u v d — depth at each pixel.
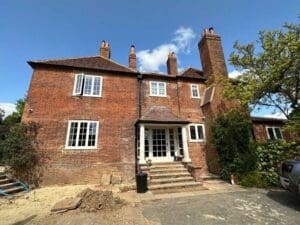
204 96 15.40
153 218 5.72
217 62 15.65
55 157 10.94
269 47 10.70
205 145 14.13
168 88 15.19
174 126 13.15
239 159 10.85
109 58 16.36
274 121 17.02
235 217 5.76
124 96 13.42
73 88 12.62
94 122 12.20
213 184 10.48
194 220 5.57
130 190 9.34
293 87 10.74
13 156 10.10
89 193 7.28
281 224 5.21
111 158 11.73
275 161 10.25
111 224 5.30
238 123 11.59
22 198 8.02
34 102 11.62
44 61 12.72
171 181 10.04
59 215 6.02
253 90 10.79
